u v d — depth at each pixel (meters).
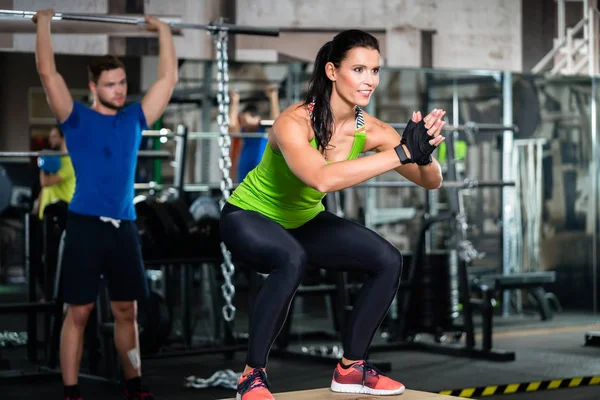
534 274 6.92
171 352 5.09
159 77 4.14
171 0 6.45
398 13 6.98
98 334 5.56
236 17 6.71
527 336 7.07
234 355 6.11
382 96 8.06
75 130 3.85
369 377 2.71
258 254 2.60
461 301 6.01
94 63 3.98
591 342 6.49
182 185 6.67
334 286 6.07
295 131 2.51
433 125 2.35
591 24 7.34
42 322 7.71
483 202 7.99
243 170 7.57
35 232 5.73
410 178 2.82
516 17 7.24
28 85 9.87
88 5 6.07
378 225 8.09
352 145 2.70
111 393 4.73
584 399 4.59
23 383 5.04
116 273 3.93
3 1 5.59
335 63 2.56
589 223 8.18
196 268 7.15
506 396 4.70
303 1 6.85
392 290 2.70
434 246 8.07
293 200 2.67
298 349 6.30
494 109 8.07
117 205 3.89
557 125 8.12
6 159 9.58
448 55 7.11
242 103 7.88
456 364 5.62
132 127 3.97
